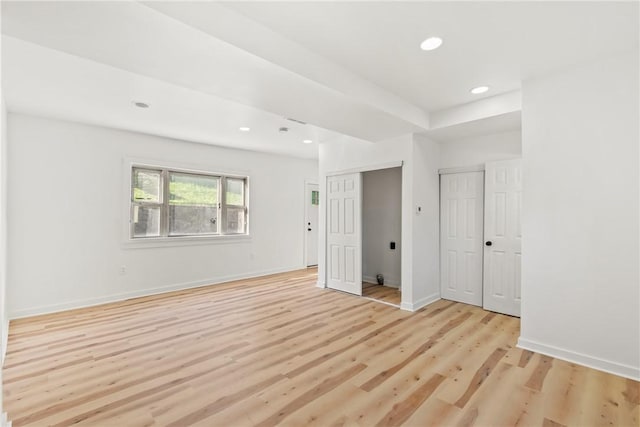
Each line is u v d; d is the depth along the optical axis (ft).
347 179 15.08
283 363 7.97
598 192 7.65
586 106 7.86
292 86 7.88
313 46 7.29
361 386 6.91
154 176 15.24
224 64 6.84
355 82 8.65
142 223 14.83
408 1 5.74
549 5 5.83
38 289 11.85
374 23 6.41
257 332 10.03
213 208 17.39
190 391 6.72
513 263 11.67
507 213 11.87
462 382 7.06
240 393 6.65
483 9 5.96
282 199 20.43
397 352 8.59
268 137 15.30
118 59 6.69
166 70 7.13
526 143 8.78
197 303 13.28
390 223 16.74
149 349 8.75
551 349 8.29
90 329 10.25
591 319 7.70
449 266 13.82
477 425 5.64
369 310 12.35
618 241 7.38
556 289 8.22
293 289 15.81
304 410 6.09
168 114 11.78
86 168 13.03
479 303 12.82
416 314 11.84
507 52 7.50
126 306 12.84
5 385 6.89
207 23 5.59
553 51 7.41
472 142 12.98
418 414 5.96
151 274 14.84
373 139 13.32
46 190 12.09
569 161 8.07
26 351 8.60
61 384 6.97
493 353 8.50
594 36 6.80
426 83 9.23
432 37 6.91
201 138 15.49
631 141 7.25
